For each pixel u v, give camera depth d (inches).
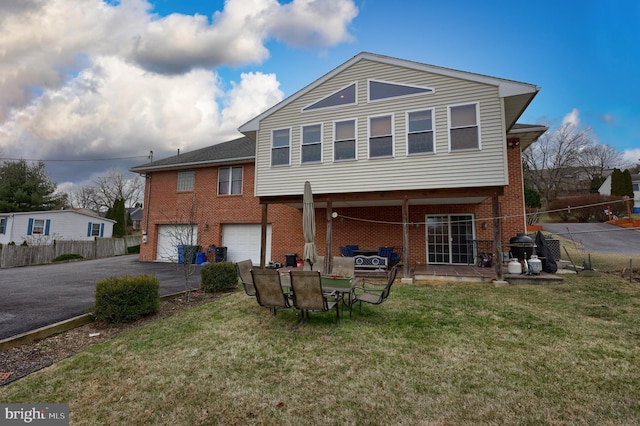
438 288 310.2
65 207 1175.0
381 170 366.9
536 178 1418.6
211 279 308.8
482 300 258.8
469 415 105.5
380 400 114.6
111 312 203.8
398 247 467.5
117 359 152.4
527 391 120.1
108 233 1093.1
